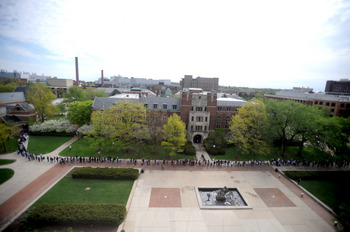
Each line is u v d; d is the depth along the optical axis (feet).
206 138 203.21
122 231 80.53
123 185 122.11
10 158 152.76
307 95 347.77
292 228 92.94
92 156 163.12
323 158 149.89
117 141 171.01
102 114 167.94
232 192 122.42
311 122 153.17
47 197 105.91
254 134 174.29
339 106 270.26
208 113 205.46
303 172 143.95
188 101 207.31
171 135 161.68
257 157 178.50
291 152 191.42
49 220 85.66
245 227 92.17
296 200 115.65
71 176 129.29
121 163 153.89
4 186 114.73
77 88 353.92
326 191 124.88
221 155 180.04
